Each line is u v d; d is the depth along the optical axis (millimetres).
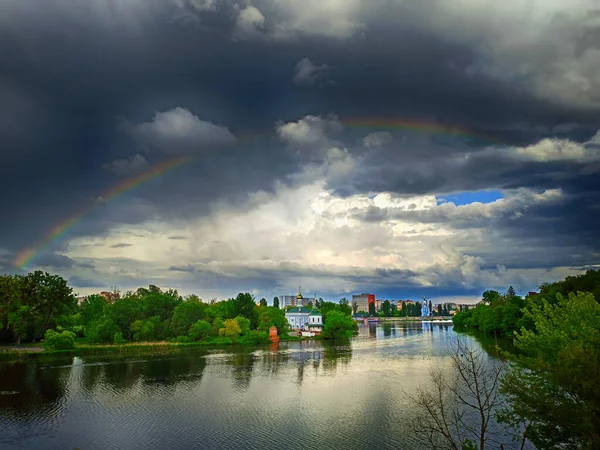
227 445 70312
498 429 73250
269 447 69188
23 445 71500
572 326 52188
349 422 80688
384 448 67750
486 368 115938
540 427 43938
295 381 119688
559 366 40188
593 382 35938
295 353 183000
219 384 116688
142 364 152125
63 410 91312
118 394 105438
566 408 39531
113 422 82875
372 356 169750
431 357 162000
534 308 63156
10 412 90000
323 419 82875
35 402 97938
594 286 144625
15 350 175625
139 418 85250
